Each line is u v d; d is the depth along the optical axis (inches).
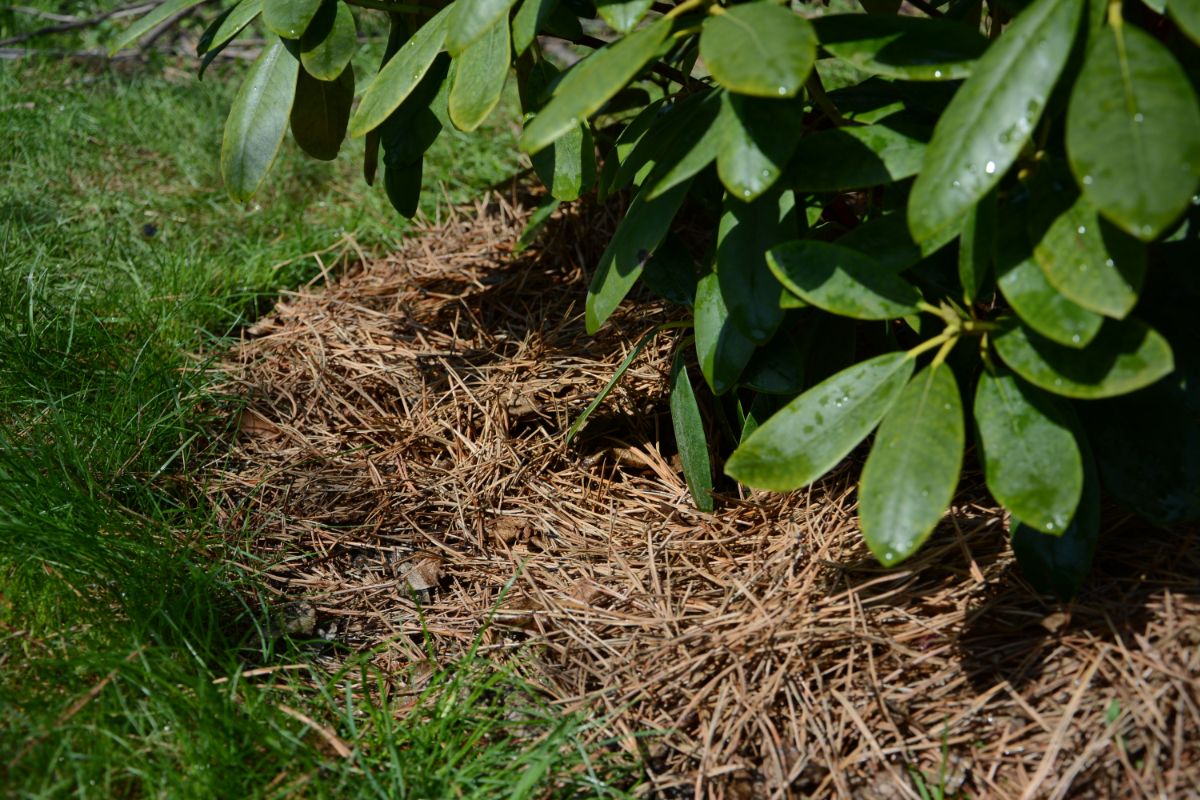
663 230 71.2
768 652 72.4
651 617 78.4
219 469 97.0
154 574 79.4
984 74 52.9
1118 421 67.4
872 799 65.1
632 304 108.0
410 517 92.1
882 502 57.2
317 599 84.6
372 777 63.5
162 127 160.4
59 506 81.6
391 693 75.9
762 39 53.9
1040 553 67.0
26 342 102.4
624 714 71.7
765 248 71.9
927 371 59.7
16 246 121.1
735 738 68.4
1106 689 65.1
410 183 91.7
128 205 139.2
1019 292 57.2
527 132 55.8
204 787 62.7
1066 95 58.1
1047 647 68.9
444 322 114.3
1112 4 51.4
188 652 74.5
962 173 52.7
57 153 151.3
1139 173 48.1
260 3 80.0
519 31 69.1
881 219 65.3
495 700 72.7
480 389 103.3
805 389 81.6
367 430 101.0
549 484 94.0
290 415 104.1
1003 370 61.7
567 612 80.1
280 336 114.4
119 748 65.2
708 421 94.1
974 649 70.2
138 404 97.3
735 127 59.7
